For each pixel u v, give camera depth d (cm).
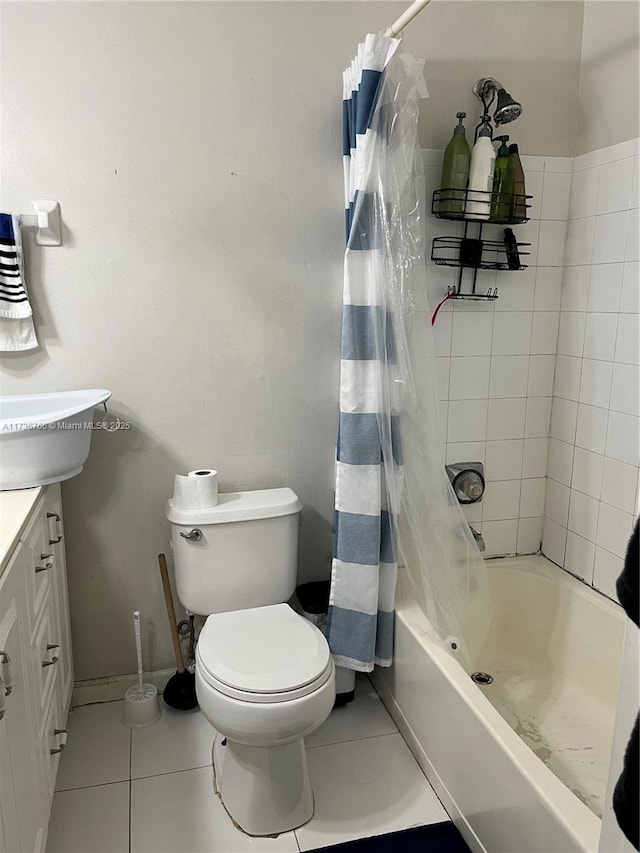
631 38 203
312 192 214
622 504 215
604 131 216
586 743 197
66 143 192
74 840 170
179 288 209
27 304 192
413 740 202
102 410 210
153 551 224
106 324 205
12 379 201
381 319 194
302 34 203
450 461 243
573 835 127
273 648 178
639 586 89
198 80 198
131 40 191
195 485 204
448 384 236
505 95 202
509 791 149
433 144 219
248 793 173
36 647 150
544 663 236
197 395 217
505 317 237
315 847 169
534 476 253
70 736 209
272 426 226
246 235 211
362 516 203
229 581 208
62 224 196
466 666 200
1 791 112
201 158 203
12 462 167
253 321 217
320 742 208
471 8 214
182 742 207
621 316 211
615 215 212
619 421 214
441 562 208
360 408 199
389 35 182
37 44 185
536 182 230
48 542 177
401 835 172
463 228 227
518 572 244
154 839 171
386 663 213
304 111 208
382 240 191
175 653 224
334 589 210
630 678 98
